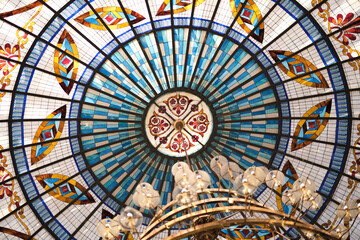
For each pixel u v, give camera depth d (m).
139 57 12.12
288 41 11.61
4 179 11.64
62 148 12.40
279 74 12.20
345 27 10.93
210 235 7.17
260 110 12.76
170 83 12.66
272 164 13.09
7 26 10.61
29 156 11.95
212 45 12.01
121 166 13.16
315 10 10.91
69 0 10.67
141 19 11.44
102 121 12.67
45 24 10.88
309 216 12.52
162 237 13.12
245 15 11.40
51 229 12.20
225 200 7.41
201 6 11.30
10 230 11.72
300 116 12.48
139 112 12.94
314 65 11.79
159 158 13.40
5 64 10.98
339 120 12.05
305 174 12.73
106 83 12.29
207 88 12.72
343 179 12.17
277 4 11.03
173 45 11.97
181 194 7.17
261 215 13.13
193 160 13.41
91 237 12.69
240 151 13.25
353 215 7.71
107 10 11.10
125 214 7.20
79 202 12.69
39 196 12.11
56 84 11.75
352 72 11.41
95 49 11.69
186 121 13.26
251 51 11.97
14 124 11.53
